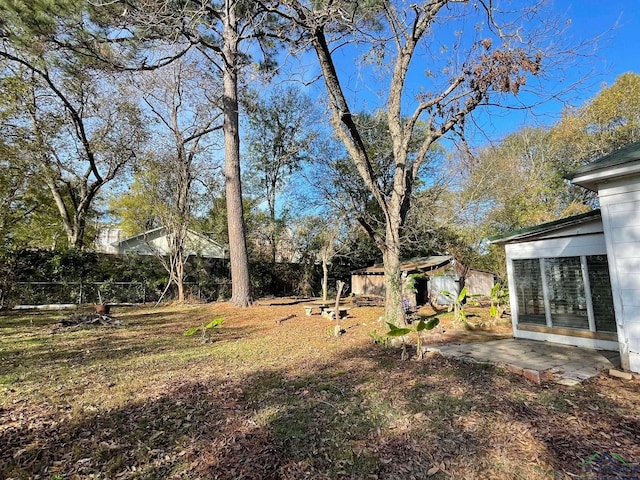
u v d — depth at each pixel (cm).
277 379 444
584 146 1678
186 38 1030
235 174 1236
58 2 783
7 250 1190
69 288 1327
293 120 2181
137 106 1574
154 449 278
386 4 708
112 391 405
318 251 1891
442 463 252
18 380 447
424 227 1252
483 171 1571
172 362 533
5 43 965
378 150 1532
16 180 1450
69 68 1020
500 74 595
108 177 1772
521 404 348
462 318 869
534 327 682
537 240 689
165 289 1413
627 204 446
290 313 1067
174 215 1427
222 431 306
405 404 354
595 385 405
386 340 625
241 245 1235
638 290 434
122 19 793
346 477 239
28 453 272
